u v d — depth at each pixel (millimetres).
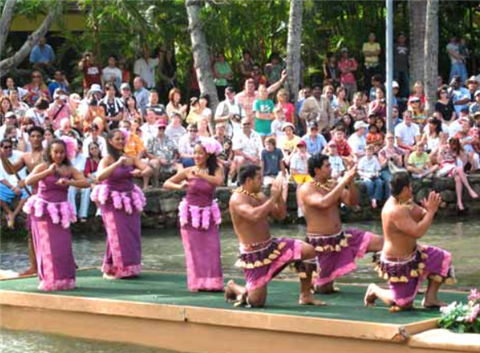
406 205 11133
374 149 23141
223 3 28391
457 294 12305
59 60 28625
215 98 25172
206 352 11500
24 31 29734
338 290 12789
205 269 13000
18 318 13031
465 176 23469
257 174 11734
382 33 31000
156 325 11867
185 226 13102
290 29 25406
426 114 26172
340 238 12492
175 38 28219
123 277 14062
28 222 14617
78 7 28969
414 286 11195
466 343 9898
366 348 10414
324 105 24719
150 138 22391
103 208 14133
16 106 22781
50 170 13195
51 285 13141
